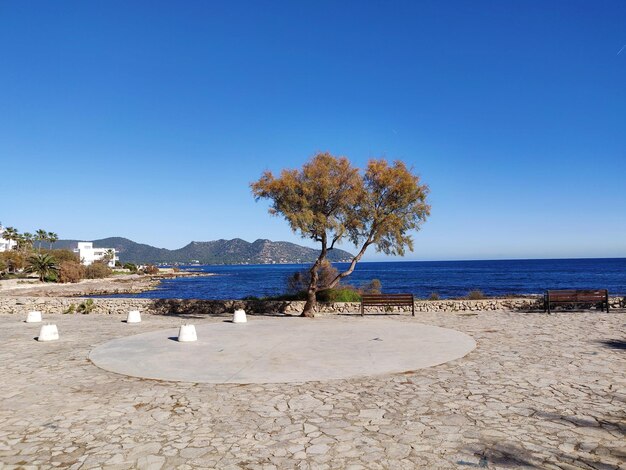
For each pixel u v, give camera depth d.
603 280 72.38
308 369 10.04
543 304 21.17
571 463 5.02
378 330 15.88
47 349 12.98
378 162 20.02
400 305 20.69
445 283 70.94
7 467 5.16
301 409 7.22
